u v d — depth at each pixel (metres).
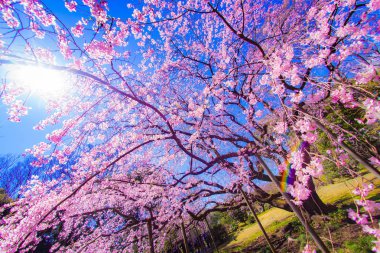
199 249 17.25
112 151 7.23
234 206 10.44
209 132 8.05
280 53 4.06
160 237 11.03
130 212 10.84
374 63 3.90
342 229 8.16
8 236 6.23
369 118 3.45
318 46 5.01
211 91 5.72
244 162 8.48
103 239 10.00
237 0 7.33
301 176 3.85
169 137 5.23
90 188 7.89
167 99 8.36
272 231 12.24
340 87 3.63
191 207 10.67
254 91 7.59
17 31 3.24
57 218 8.26
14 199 12.87
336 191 13.91
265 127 7.22
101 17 3.80
